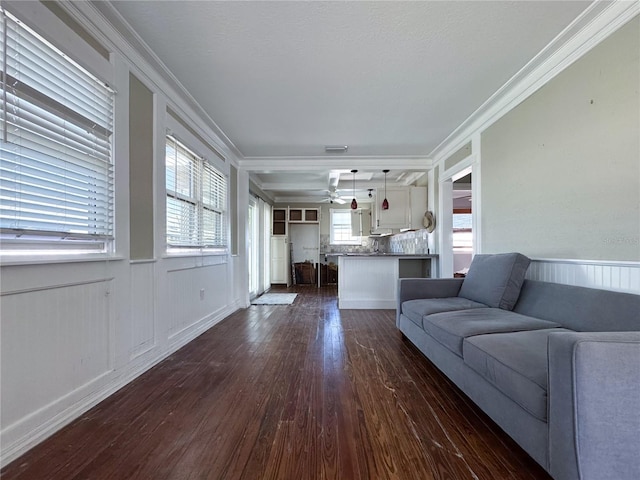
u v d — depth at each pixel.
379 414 1.79
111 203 2.05
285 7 1.85
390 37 2.12
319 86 2.77
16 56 1.45
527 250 2.65
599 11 1.87
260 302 5.70
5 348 1.38
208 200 3.86
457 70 2.52
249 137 4.07
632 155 1.76
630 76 1.76
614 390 1.01
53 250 1.65
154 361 2.55
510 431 1.41
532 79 2.55
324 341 3.22
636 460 1.01
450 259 4.55
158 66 2.46
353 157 4.94
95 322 1.90
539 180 2.50
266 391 2.08
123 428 1.64
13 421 1.41
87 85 1.87
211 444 1.51
